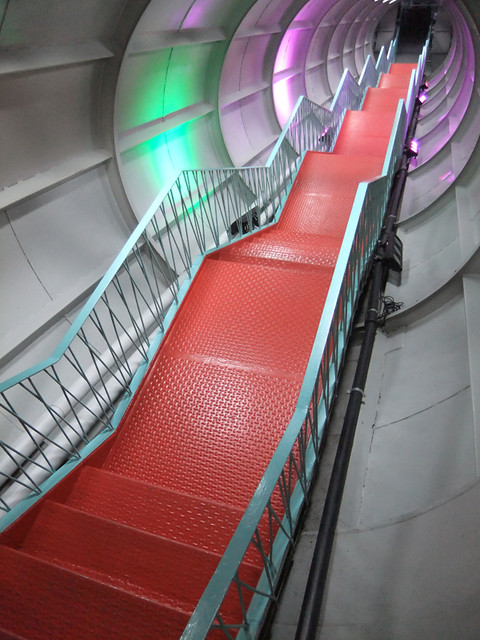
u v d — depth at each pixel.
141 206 7.02
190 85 8.34
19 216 5.18
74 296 5.35
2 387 3.07
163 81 7.40
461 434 3.84
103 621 2.61
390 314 5.85
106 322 5.69
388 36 26.52
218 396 4.15
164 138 8.09
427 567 2.92
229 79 9.64
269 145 11.41
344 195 7.44
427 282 6.47
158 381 4.30
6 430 4.43
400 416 4.53
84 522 3.22
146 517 3.38
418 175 10.43
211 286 5.02
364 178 7.82
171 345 4.55
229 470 3.75
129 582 2.92
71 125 5.69
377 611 2.90
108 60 5.64
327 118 10.29
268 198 7.65
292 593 3.10
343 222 6.91
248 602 2.78
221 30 8.21
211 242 8.27
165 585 2.89
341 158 8.36
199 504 3.40
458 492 3.18
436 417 4.21
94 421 4.85
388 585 3.01
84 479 3.61
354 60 22.61
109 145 6.16
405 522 3.32
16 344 4.66
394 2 23.88
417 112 13.52
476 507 2.96
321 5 12.09
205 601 1.86
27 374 3.21
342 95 11.55
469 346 4.54
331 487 3.47
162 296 6.46
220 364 4.36
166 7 6.20
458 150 9.70
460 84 13.46
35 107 5.11
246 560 3.03
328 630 2.95
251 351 4.43
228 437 3.92
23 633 2.59
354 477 4.10
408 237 8.14
